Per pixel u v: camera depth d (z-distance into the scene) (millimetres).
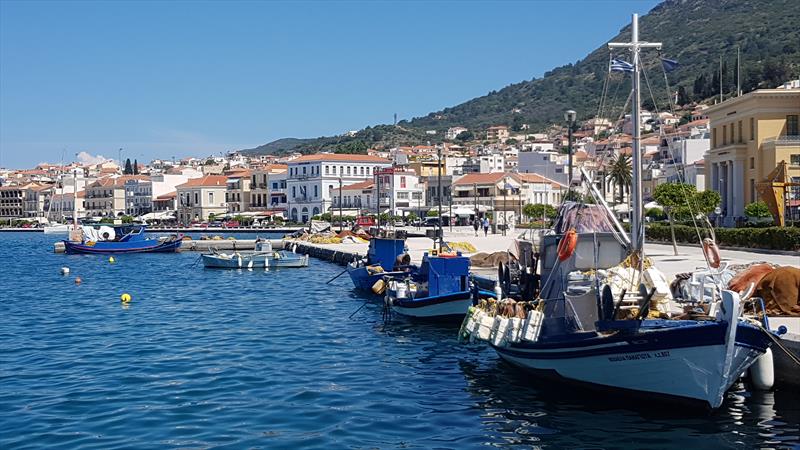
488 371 23141
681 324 17891
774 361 19109
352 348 27188
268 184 187000
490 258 48594
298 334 30344
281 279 56469
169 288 50688
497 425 17469
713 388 17031
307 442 16281
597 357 18781
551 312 21422
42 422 17797
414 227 117250
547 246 22688
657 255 47156
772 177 53125
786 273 23141
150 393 20438
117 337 29891
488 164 178875
